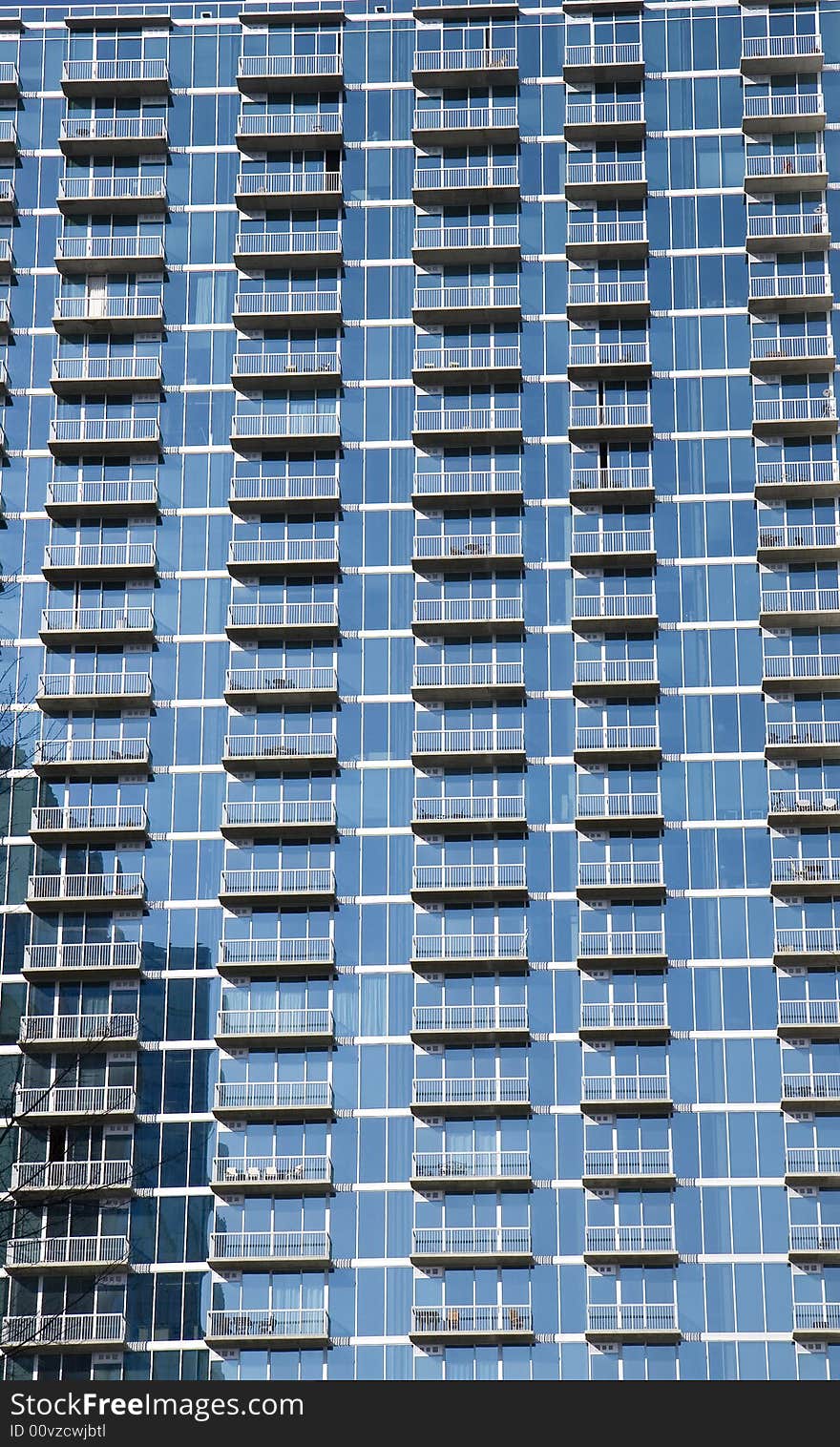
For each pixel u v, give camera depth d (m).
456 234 85.12
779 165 85.19
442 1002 76.06
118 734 79.94
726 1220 73.06
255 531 82.25
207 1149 74.62
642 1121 74.38
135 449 83.00
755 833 77.31
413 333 84.25
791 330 83.31
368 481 82.50
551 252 84.75
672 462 81.94
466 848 77.81
